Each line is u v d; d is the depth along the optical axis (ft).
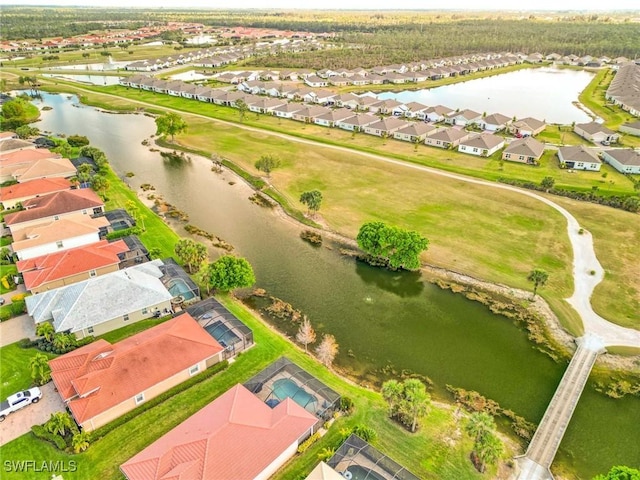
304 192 282.97
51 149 369.71
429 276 217.97
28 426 134.41
